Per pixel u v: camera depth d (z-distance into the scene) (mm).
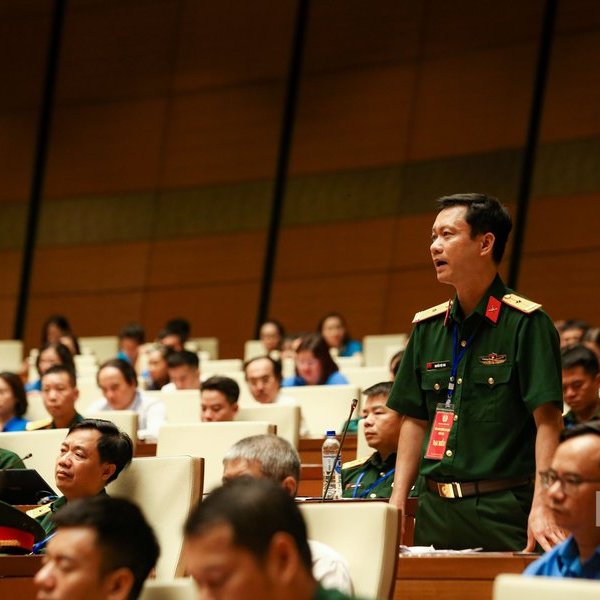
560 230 19391
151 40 23312
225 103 22531
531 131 19766
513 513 6227
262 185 22062
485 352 6348
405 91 20969
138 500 7141
